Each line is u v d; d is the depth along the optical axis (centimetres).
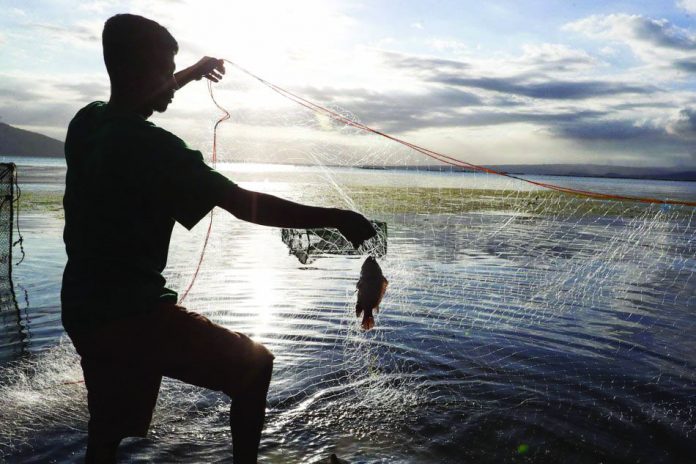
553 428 370
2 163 902
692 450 345
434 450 340
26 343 541
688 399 424
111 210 220
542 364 500
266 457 329
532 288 849
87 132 233
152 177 217
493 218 1980
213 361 240
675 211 2430
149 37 233
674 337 600
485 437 357
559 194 3083
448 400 414
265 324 616
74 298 226
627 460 332
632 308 739
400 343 554
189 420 382
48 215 1725
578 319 669
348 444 346
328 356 512
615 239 1529
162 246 235
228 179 221
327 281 859
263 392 252
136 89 236
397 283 859
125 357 231
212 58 327
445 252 1201
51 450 333
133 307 224
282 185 2550
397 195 2364
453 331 599
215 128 400
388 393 424
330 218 224
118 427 239
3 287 792
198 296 750
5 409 387
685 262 1158
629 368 494
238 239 1388
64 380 445
